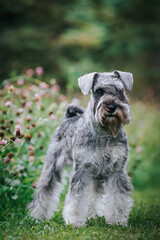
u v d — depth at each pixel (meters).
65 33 18.34
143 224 4.88
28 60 18.02
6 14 18.84
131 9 21.84
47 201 5.26
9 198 5.46
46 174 5.33
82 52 19.03
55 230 4.42
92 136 4.59
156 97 14.33
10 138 5.04
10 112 6.12
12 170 5.56
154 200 7.21
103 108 4.45
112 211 4.69
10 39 17.78
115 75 4.90
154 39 21.64
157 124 12.02
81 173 4.64
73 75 7.77
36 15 18.97
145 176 9.75
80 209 4.62
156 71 21.98
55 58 18.12
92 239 3.97
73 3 19.77
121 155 4.61
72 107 5.42
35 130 6.36
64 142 5.21
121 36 20.45
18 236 4.13
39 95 6.00
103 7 20.53
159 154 10.69
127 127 10.25
